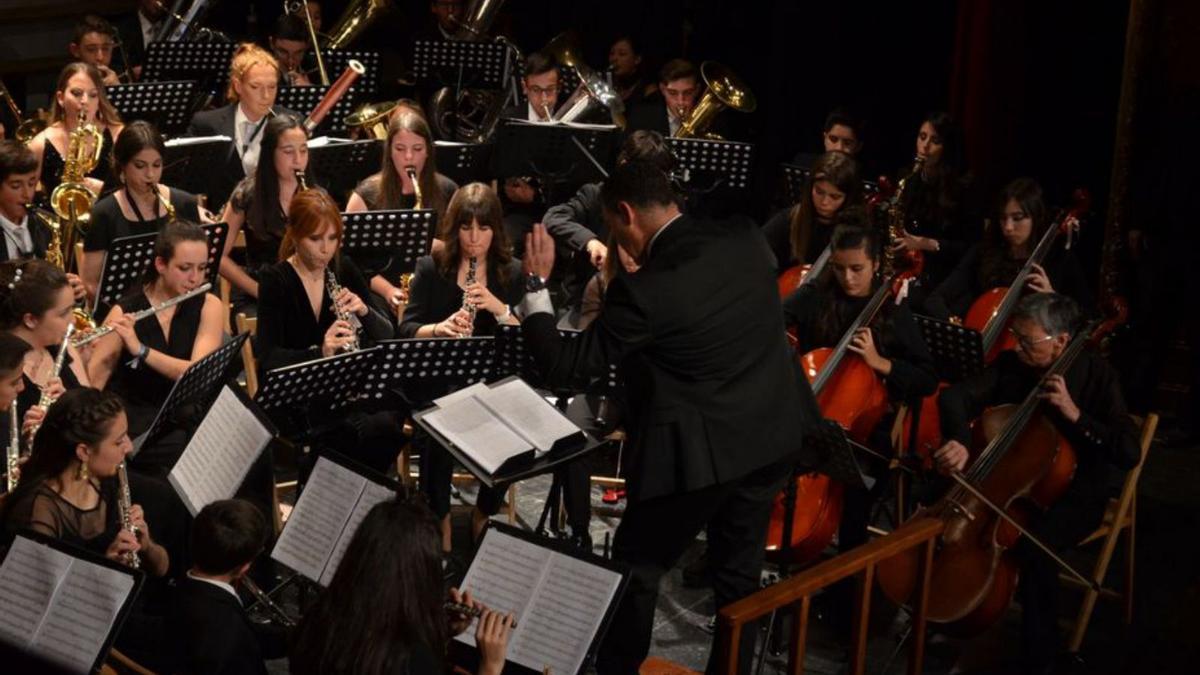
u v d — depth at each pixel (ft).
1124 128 25.71
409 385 17.03
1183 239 25.54
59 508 13.66
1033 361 16.92
